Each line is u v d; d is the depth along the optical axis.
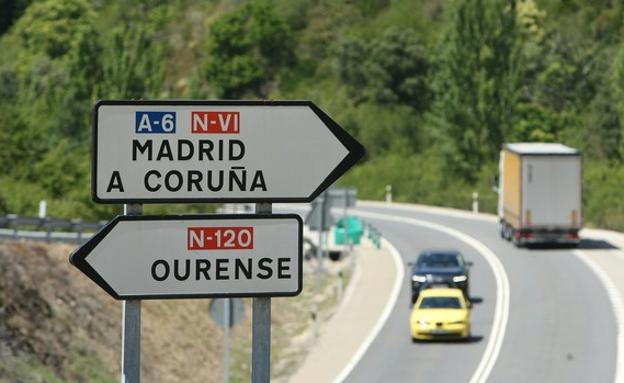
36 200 126.56
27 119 158.12
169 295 14.92
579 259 121.31
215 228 15.02
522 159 124.25
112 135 14.84
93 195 14.80
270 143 15.08
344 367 76.62
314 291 111.94
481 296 102.75
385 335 87.50
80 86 193.62
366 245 142.75
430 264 100.94
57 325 74.19
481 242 139.50
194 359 84.38
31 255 81.38
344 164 15.14
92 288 84.31
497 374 72.12
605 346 80.31
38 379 64.31
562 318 91.25
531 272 114.38
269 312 15.14
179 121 14.95
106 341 78.31
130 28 185.00
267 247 15.09
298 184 15.12
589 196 195.50
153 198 14.92
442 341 84.44
